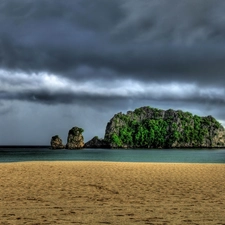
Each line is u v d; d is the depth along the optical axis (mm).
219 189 12680
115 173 18891
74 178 16297
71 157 79188
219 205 9305
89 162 31031
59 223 7078
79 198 10555
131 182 14875
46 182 14680
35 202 9797
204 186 13555
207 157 80562
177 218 7586
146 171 20297
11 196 10891
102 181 15180
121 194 11430
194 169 22141
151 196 10984
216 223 7082
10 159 65562
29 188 12805
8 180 15266
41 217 7711
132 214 8062
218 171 20609
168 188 12961
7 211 8453
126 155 96875
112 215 7945
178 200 10172
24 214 8070
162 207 9016
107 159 68250
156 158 74188
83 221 7285
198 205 9320
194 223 7078
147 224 6992
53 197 10734
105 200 10180
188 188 12969
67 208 8875
